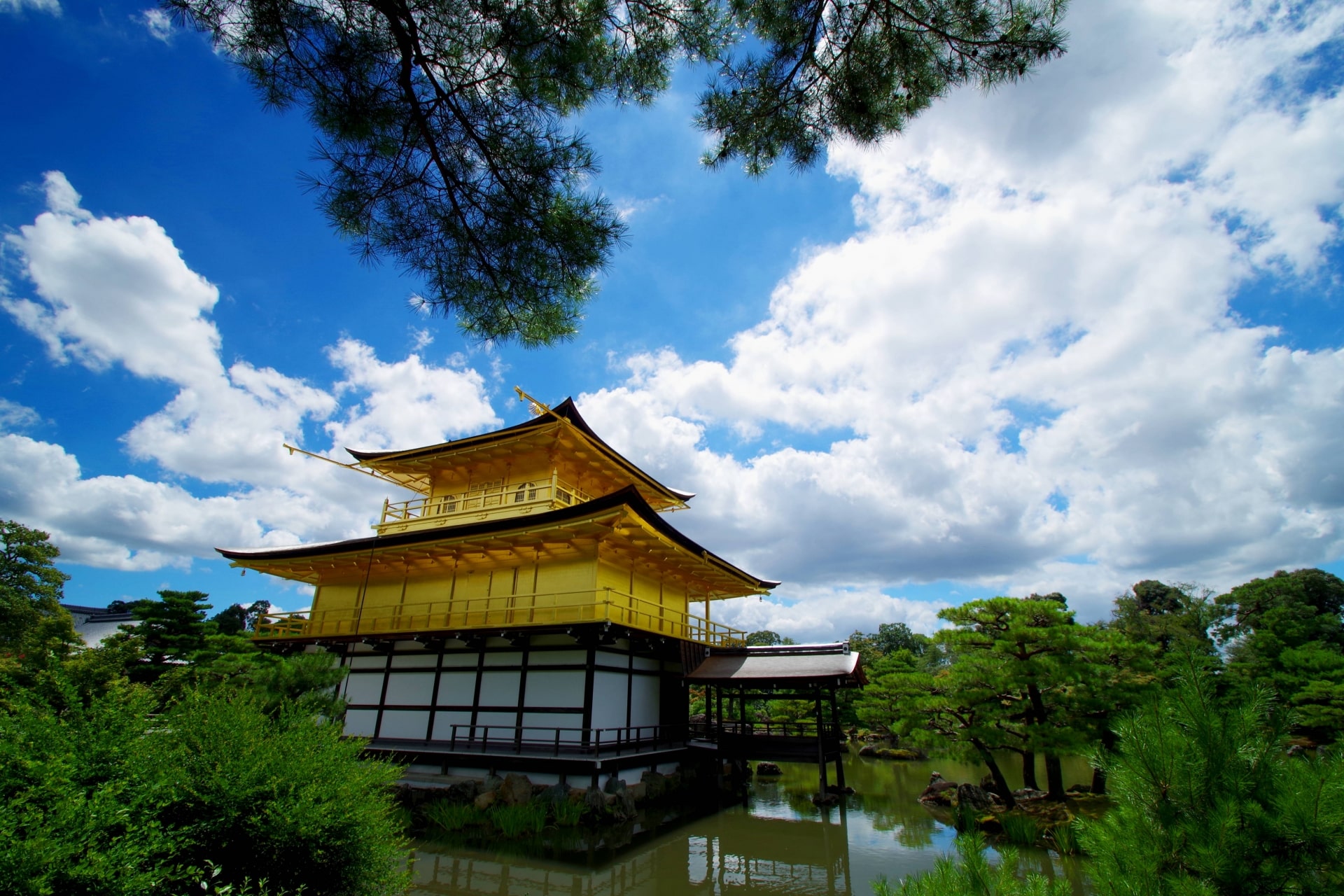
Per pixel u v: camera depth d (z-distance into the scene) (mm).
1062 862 13000
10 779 4902
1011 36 6012
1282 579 50125
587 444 25266
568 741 18688
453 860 13852
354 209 6590
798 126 7246
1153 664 17531
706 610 28844
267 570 25672
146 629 30047
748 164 7742
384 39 5883
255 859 5984
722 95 7230
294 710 7719
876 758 36156
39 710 5855
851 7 6340
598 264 7160
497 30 5879
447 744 20172
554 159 6539
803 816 19062
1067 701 18297
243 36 5633
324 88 5980
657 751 20812
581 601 20000
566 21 5973
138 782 5477
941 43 6344
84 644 28703
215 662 23953
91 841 4602
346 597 25312
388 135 6289
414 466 27281
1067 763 29859
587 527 19172
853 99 6824
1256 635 33594
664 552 22547
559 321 7520
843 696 39500
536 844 15039
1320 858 2682
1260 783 2965
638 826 16922
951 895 3525
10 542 34500
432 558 22812
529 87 6273
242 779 6062
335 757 7004
